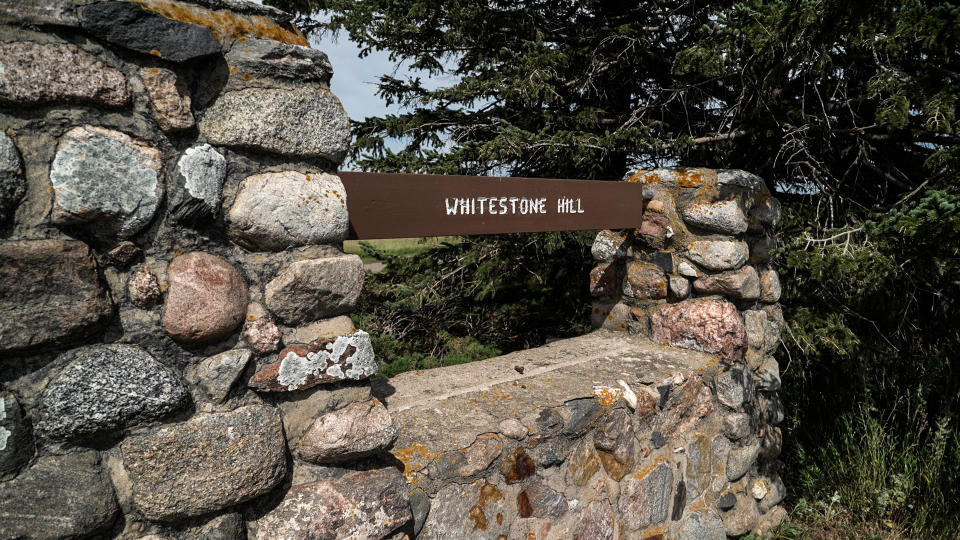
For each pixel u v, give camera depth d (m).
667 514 2.82
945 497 3.49
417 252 6.57
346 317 1.65
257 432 1.42
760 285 3.35
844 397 4.41
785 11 3.27
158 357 1.31
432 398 2.38
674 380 2.79
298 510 1.52
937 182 3.25
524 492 2.20
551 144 4.71
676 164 5.24
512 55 5.12
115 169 1.20
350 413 1.61
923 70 3.37
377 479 1.66
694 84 4.97
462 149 5.13
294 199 1.48
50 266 1.14
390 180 2.08
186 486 1.31
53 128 1.15
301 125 1.49
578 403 2.38
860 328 4.38
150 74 1.25
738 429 3.15
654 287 3.36
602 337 3.47
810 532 3.50
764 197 3.29
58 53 1.13
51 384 1.16
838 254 3.36
